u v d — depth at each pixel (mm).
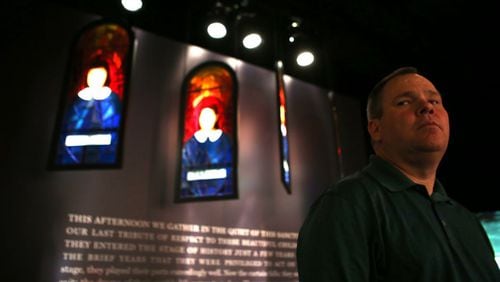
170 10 3492
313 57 3596
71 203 2404
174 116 2949
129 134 2719
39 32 2715
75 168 2488
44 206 2336
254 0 3465
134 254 2469
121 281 2385
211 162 2947
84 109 2686
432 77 4035
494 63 3635
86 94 2725
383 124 878
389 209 696
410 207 711
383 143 879
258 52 3750
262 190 3066
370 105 955
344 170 3650
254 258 2854
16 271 2160
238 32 3586
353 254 626
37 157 2428
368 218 679
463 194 3504
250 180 3041
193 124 3025
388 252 655
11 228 2221
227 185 2893
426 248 652
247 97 3314
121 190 2562
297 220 3158
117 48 2914
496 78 3582
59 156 2500
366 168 830
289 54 3633
